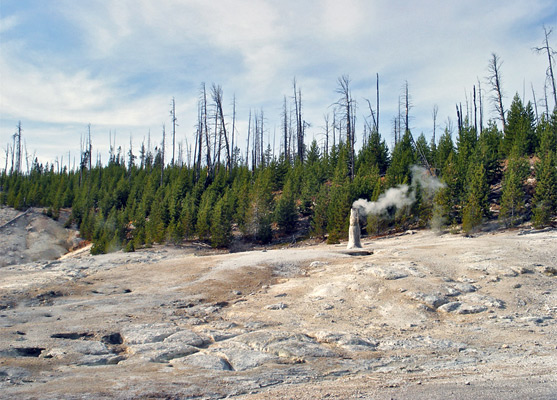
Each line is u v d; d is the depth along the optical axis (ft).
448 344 38.58
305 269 73.26
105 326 43.52
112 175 229.66
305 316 49.16
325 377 29.63
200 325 45.91
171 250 128.67
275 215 145.38
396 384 27.20
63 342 37.70
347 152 171.42
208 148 193.77
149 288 63.67
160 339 39.83
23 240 159.33
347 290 57.88
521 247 75.36
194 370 30.63
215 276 69.56
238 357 33.99
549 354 34.78
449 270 64.75
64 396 24.11
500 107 157.89
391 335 41.88
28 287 63.52
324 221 138.10
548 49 136.77
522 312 49.21
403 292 55.52
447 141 161.48
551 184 104.42
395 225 128.98
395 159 158.51
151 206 165.99
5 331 40.75
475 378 28.30
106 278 70.38
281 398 24.32
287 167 194.90
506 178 120.16
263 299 57.21
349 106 159.74
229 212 145.07
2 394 24.52
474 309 49.73
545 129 131.85
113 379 27.94
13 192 198.29
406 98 176.04
